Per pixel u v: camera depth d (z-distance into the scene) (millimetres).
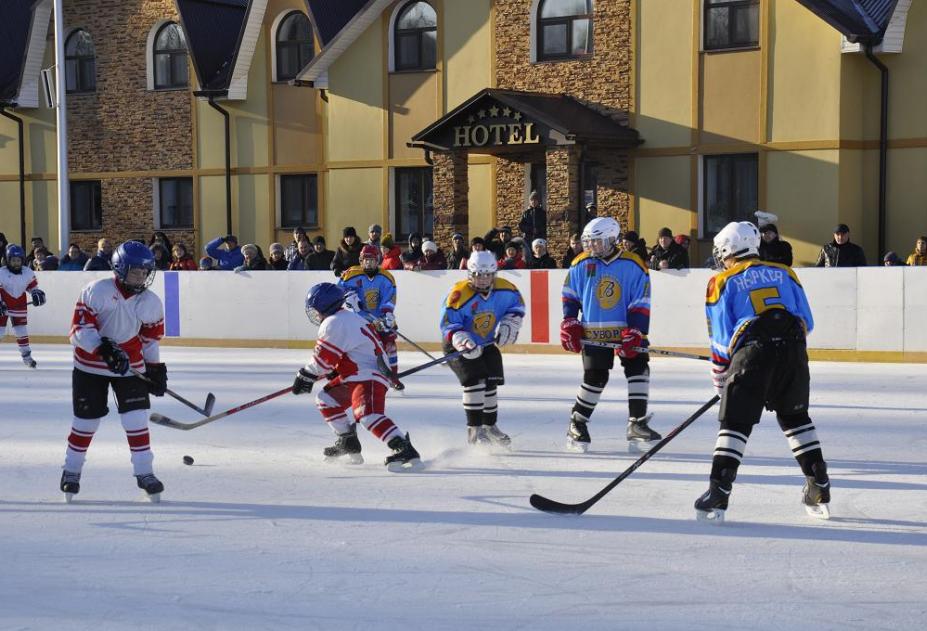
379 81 32000
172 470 11117
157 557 7969
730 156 27516
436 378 18656
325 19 33281
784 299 8578
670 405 15047
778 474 10523
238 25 37938
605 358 11828
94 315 9562
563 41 29469
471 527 8703
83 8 37656
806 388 8688
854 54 26094
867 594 6926
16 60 39812
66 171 30344
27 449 12414
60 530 8773
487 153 29656
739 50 26969
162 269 26688
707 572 7434
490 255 11828
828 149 26109
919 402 14977
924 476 10367
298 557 7910
